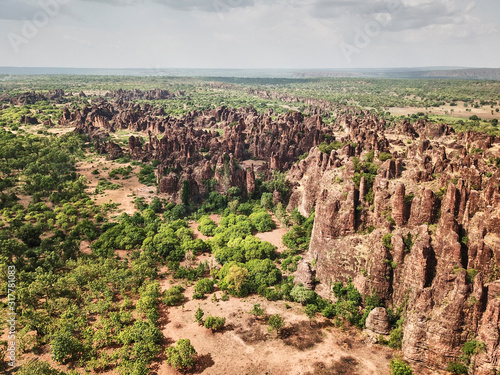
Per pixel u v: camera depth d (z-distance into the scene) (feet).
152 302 297.94
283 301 318.45
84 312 289.74
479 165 343.05
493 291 226.79
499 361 217.56
